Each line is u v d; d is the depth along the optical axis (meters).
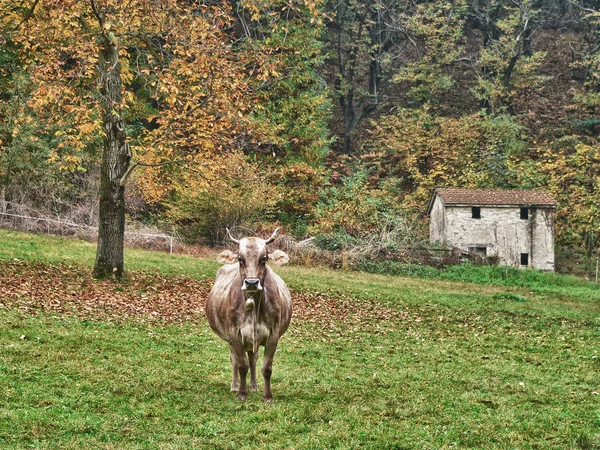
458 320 24.75
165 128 24.89
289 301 12.81
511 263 51.94
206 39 24.91
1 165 37.59
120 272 25.42
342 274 38.53
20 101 37.44
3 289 20.31
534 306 29.86
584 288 42.12
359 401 12.67
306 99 56.50
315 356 16.95
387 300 28.66
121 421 10.62
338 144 75.88
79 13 24.27
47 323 16.95
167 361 14.92
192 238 43.62
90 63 24.67
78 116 23.72
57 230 37.97
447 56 74.31
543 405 13.13
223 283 12.70
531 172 61.97
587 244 59.41
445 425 11.39
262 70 26.05
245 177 28.55
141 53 27.20
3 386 11.85
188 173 27.30
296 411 11.63
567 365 17.23
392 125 70.19
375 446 10.12
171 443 9.84
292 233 51.41
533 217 52.03
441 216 53.19
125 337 16.78
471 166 63.12
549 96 80.19
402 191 65.44
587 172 63.22
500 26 74.06
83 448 9.45
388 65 78.94
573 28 90.44
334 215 49.97
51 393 11.75
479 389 14.22
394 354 17.80
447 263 45.78
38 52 26.36
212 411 11.49
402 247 45.78
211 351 16.50
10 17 26.28
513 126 67.06
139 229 41.16
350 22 77.50
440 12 74.75
